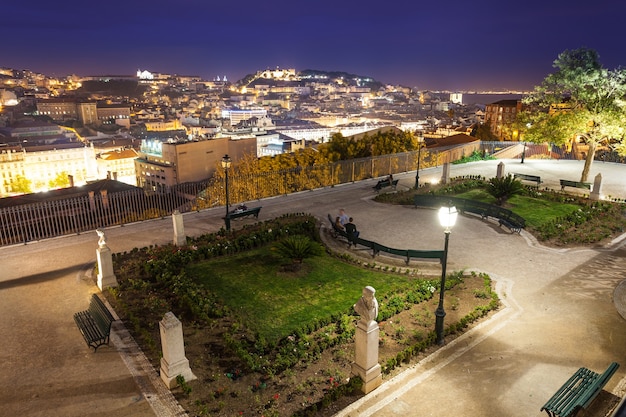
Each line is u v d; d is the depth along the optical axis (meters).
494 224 23.09
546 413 9.47
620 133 27.50
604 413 9.30
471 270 17.25
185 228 22.53
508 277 16.61
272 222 23.14
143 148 112.12
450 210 11.26
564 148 51.59
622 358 11.46
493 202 27.11
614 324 13.16
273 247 17.30
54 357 11.28
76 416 9.27
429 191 29.61
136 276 16.16
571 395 9.11
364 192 30.53
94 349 11.61
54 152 136.38
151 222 23.59
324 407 9.56
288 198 28.91
